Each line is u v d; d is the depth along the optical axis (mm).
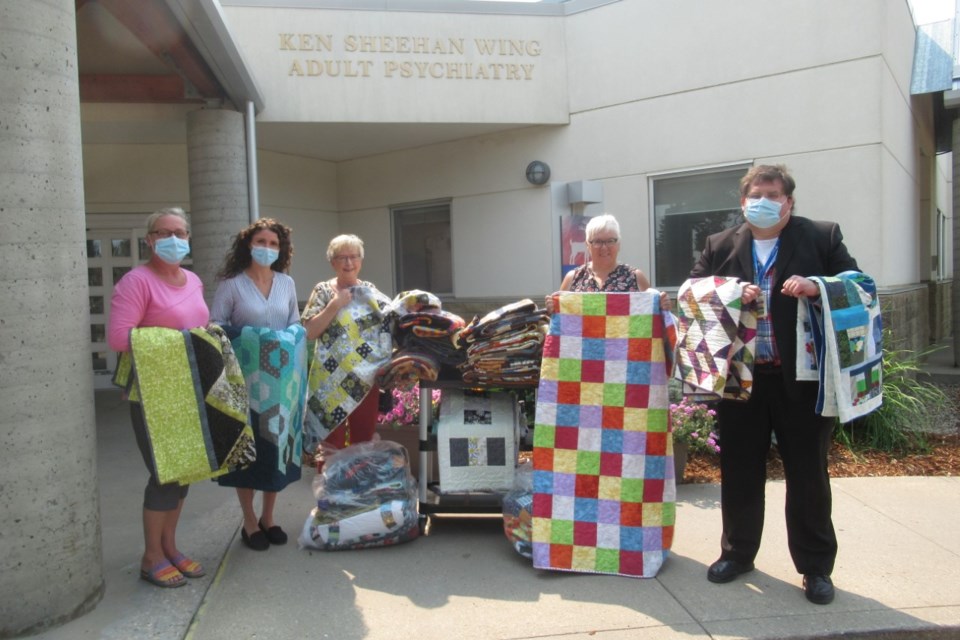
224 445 3330
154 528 3475
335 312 4133
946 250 15461
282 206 9430
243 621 3166
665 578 3570
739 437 3479
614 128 8078
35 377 2955
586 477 3691
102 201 8648
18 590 2949
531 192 8555
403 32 8141
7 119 2857
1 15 2836
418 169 9328
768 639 2984
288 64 7945
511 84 8281
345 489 4043
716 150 7496
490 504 4164
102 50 6523
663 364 3693
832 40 6852
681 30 7613
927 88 8398
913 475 5133
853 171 6832
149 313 3352
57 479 3039
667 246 7918
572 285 4445
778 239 3387
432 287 9547
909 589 3395
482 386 4090
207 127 7066
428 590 3467
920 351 8844
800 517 3312
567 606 3289
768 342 3338
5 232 2867
